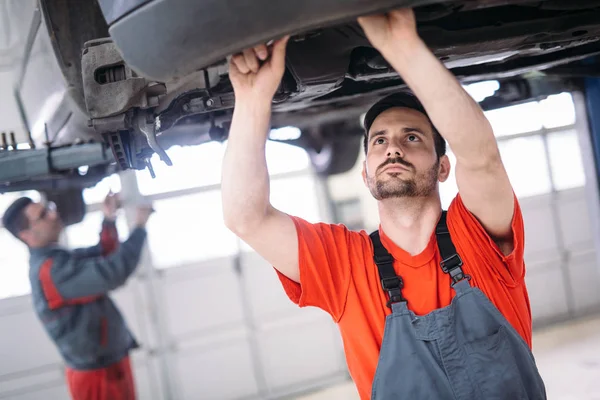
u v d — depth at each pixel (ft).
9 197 18.17
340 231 4.44
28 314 18.43
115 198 11.78
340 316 4.23
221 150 19.77
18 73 7.69
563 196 23.65
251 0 3.04
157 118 4.93
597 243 9.04
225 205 4.11
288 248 4.25
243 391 19.75
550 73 7.59
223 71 4.68
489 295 4.09
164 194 19.58
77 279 10.55
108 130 4.91
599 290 23.86
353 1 3.01
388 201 4.25
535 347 20.27
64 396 18.49
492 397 3.81
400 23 3.38
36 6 6.00
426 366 3.89
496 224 4.13
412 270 4.16
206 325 19.72
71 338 10.86
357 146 11.19
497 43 4.41
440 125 3.63
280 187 20.48
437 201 4.35
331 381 20.33
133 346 11.94
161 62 3.43
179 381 19.29
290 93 4.77
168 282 19.51
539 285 23.12
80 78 5.90
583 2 4.17
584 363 17.72
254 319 20.13
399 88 6.57
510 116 23.09
